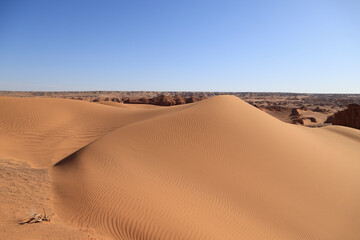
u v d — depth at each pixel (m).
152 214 8.30
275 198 11.60
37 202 8.62
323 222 10.77
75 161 13.09
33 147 18.23
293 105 127.06
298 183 13.37
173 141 15.57
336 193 13.40
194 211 9.13
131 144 14.99
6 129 21.12
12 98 28.36
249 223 9.35
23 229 6.49
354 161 19.38
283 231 9.50
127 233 7.30
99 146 14.72
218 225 8.63
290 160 15.51
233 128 17.84
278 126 20.98
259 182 12.59
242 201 10.80
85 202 8.77
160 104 76.50
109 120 26.92
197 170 12.72
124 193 9.44
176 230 7.71
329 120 67.25
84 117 27.45
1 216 7.15
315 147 19.39
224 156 14.41
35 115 24.89
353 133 30.58
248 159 14.48
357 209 12.34
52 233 6.51
